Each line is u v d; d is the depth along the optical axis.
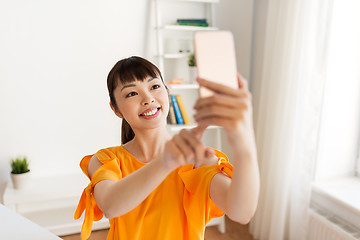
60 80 2.79
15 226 1.17
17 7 2.62
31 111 2.78
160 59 2.82
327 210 2.35
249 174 0.59
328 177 2.53
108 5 2.78
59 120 2.85
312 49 2.27
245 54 3.06
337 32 2.31
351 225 2.14
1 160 2.77
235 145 0.55
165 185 0.95
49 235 1.11
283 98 2.41
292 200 2.44
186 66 3.02
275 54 2.49
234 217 0.68
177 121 2.83
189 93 3.11
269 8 2.59
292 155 2.40
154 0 2.78
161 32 2.88
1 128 2.74
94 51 2.82
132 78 0.90
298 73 2.32
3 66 2.66
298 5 2.28
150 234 0.92
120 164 0.98
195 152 0.56
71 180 2.77
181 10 2.95
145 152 0.98
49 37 2.72
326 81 2.38
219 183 0.83
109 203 0.72
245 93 0.50
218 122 0.51
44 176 2.87
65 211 2.89
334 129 2.47
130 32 2.86
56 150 2.88
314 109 2.24
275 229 2.50
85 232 0.89
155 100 0.91
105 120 2.95
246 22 3.02
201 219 0.88
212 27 2.90
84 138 2.92
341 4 2.27
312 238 2.35
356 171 2.57
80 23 2.76
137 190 0.67
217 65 0.52
